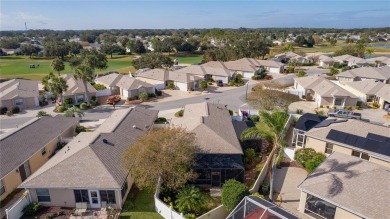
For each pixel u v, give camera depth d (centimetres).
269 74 9350
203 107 4288
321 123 3731
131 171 2662
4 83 6869
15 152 3091
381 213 2075
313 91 6281
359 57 11612
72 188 2508
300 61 11769
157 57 10556
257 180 2803
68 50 16062
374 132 3362
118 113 4312
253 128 2923
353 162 2677
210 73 8212
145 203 2702
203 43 17950
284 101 5716
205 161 2948
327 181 2464
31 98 5844
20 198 2677
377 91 5734
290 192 2853
